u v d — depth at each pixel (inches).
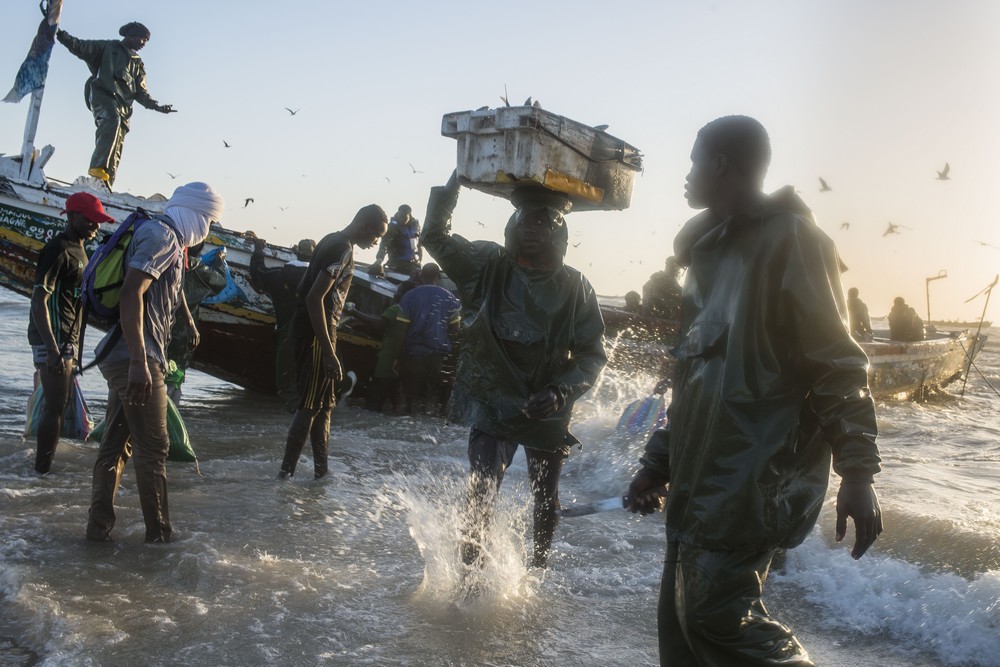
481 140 164.1
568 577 173.3
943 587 161.8
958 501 235.3
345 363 448.5
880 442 399.5
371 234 244.2
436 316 419.8
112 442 181.8
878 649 143.6
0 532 180.7
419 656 132.2
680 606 98.7
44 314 227.9
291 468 251.4
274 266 425.7
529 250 164.7
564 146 163.2
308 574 165.2
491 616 149.3
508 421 162.9
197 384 502.9
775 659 95.7
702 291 103.3
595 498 254.8
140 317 169.9
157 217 177.8
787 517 96.3
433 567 163.3
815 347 93.7
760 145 103.6
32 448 261.3
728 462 96.2
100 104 395.5
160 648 129.7
